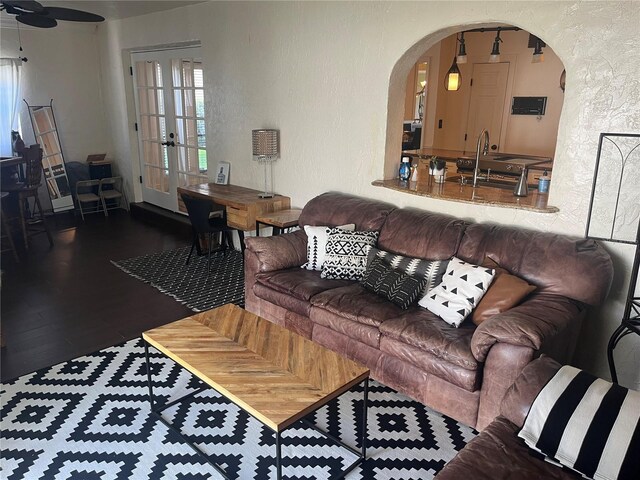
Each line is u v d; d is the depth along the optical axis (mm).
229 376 2035
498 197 3234
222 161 5188
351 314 2709
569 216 2842
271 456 2242
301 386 1976
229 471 2145
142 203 6852
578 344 2881
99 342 3250
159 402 2629
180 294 4020
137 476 2113
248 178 4898
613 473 1498
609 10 2510
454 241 2957
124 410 2566
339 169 3979
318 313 2861
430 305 2664
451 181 4121
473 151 6723
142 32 5832
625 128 2576
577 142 2742
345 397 2693
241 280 4328
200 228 4359
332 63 3803
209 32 4867
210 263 4594
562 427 1611
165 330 2451
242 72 4617
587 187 2750
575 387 1705
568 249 2574
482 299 2551
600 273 2441
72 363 2996
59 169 6555
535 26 2756
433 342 2367
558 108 6105
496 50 5098
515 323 2135
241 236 4762
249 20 4383
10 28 5988
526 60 6242
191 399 2670
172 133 6004
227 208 4336
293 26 4008
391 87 3521
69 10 3576
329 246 3266
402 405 2631
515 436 1742
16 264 4723
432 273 2859
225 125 4992
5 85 6012
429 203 3410
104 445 2305
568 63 2689
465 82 6770
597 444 1543
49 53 6391
